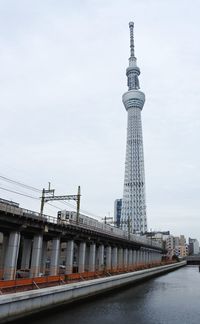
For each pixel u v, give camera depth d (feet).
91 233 204.95
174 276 323.37
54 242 172.04
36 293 101.45
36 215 148.25
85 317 105.40
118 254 289.12
